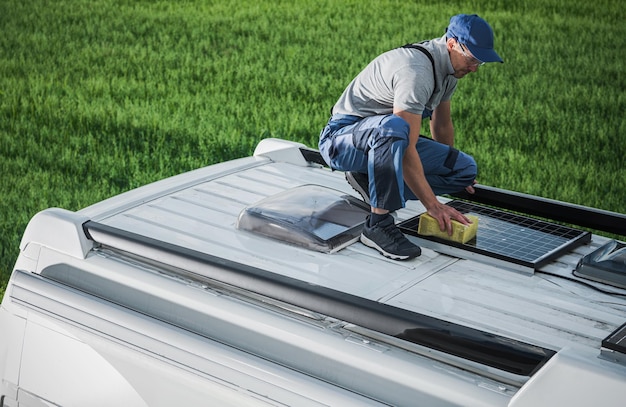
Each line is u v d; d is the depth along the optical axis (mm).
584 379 2754
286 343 3359
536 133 9883
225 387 3361
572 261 3982
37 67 12359
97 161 8773
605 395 2717
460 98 11180
